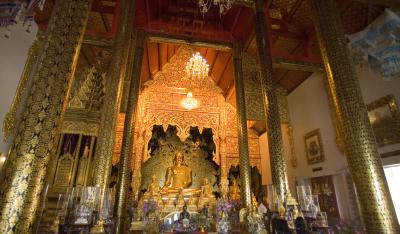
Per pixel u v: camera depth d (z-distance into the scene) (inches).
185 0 458.6
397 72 266.1
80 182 305.1
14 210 114.7
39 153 127.8
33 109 134.0
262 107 450.0
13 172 120.7
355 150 192.2
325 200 366.6
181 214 350.6
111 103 251.4
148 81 575.8
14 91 254.2
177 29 450.0
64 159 315.0
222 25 486.0
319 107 399.5
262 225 247.9
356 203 313.0
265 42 337.4
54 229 168.2
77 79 371.6
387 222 168.6
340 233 313.7
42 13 307.7
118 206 311.4
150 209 353.4
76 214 164.9
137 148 515.2
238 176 595.2
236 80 434.9
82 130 328.8
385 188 178.5
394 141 271.4
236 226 305.1
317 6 253.9
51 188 294.8
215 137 570.9
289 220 217.9
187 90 585.3
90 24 384.2
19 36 266.1
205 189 511.5
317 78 408.8
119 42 275.9
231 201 401.1
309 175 410.0
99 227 167.8
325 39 236.2
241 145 399.9
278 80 491.5
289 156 468.8
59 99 142.6
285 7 394.0
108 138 241.1
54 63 148.3
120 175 328.8
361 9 307.6
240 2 364.2
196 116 574.9
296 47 436.8
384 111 284.0
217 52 523.2
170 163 617.0
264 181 558.9
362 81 317.1
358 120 197.2
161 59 553.6
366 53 288.8
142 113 548.7
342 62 218.8
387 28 273.1
